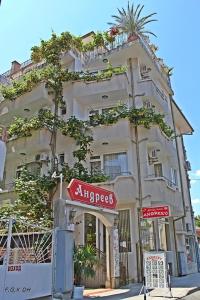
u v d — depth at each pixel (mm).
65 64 23031
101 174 17781
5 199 19312
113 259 13258
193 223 26906
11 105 22422
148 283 11133
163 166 21453
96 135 18750
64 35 21891
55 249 10055
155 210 12758
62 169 17703
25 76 22438
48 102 21219
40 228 10867
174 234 20844
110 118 18781
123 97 20516
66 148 19781
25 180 17891
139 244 16766
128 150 18875
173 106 26141
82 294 10273
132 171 18234
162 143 19641
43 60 23141
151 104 21391
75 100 20656
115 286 12938
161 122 19297
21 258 9539
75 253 11664
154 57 24266
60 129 18859
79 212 11930
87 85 20547
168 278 10922
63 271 9750
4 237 10344
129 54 21906
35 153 20672
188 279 17578
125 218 17609
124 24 24016
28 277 8906
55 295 9492
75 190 11680
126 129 18391
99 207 12789
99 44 23609
